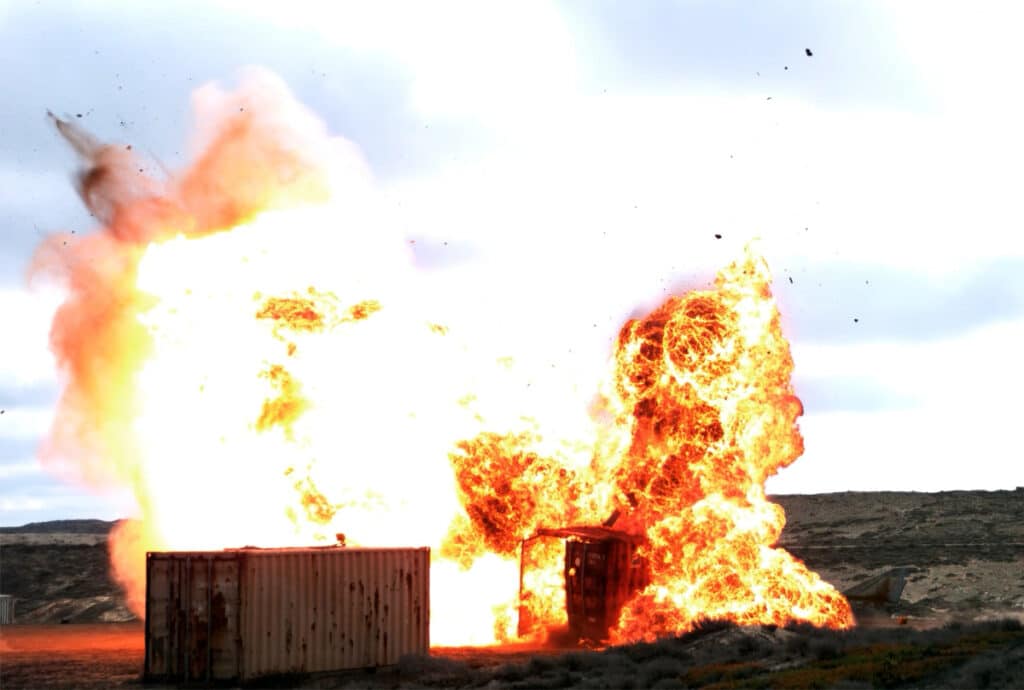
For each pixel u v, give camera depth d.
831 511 150.50
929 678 30.73
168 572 41.66
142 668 45.53
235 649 39.94
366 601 43.28
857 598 63.69
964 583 79.12
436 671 42.66
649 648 43.56
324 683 41.00
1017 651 32.34
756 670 36.44
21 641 59.06
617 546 53.62
